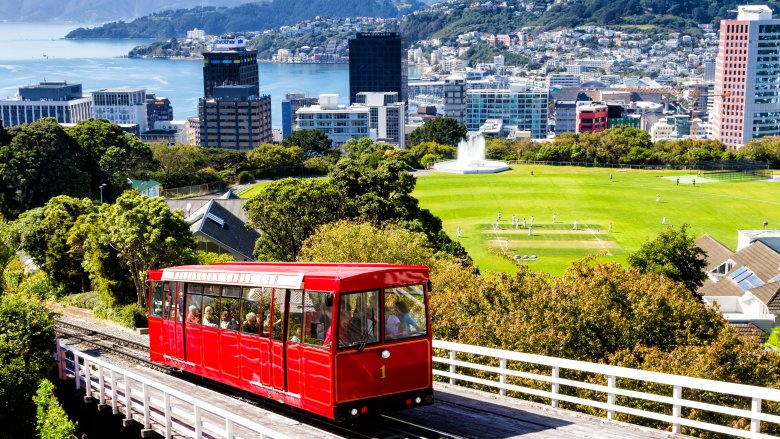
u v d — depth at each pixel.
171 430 33.88
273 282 31.88
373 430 30.83
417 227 104.81
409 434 30.05
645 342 43.41
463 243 142.00
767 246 119.62
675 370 37.81
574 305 43.81
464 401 34.41
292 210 100.75
